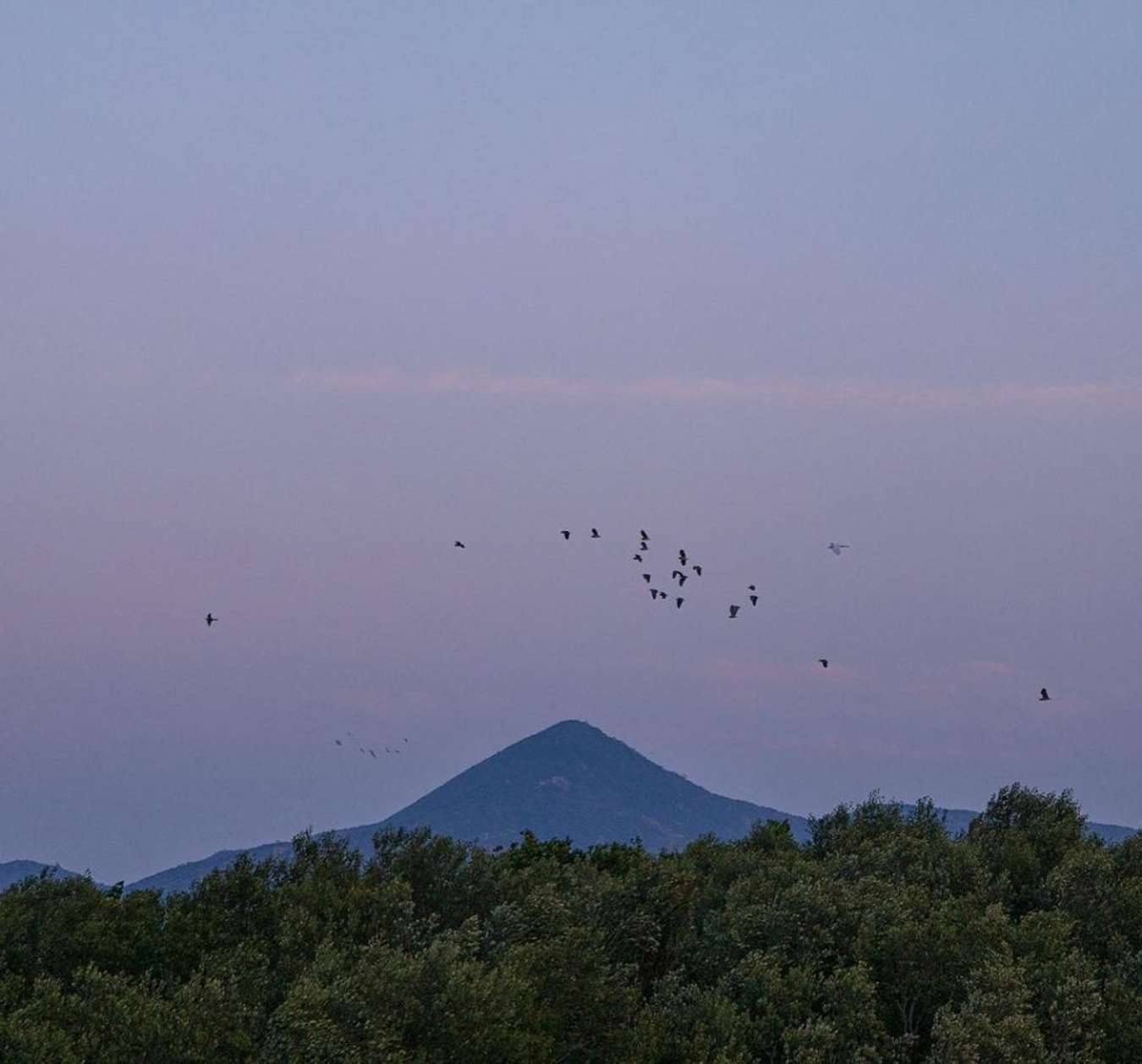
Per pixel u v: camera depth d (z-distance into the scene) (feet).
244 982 294.46
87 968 291.99
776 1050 300.20
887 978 331.36
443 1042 259.19
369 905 338.13
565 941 296.10
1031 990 302.25
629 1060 281.95
